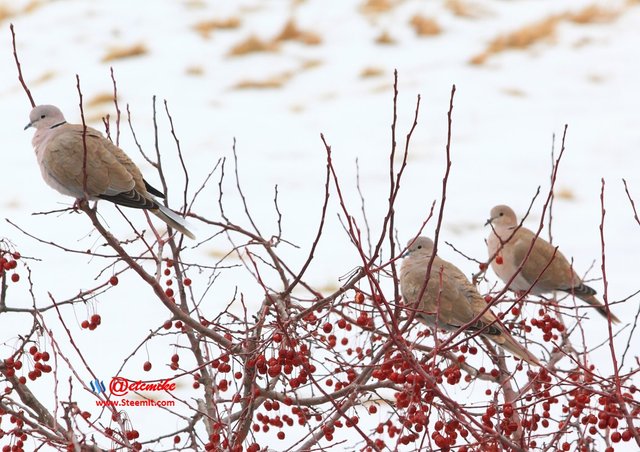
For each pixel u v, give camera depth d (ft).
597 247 66.13
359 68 114.93
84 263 63.26
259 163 86.12
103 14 131.34
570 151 88.43
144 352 49.67
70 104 102.12
